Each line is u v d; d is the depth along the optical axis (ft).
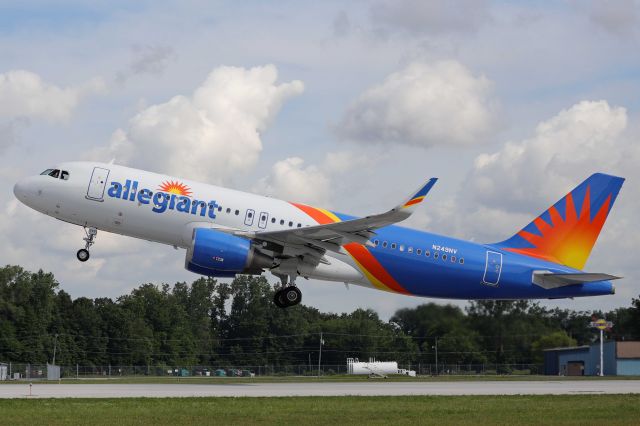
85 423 116.06
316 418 123.54
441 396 168.35
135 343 646.33
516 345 372.38
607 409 140.05
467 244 230.27
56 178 211.20
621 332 423.23
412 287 227.40
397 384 242.58
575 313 448.24
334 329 619.26
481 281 229.25
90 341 628.28
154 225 211.41
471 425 116.67
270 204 216.74
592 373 393.91
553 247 236.43
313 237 207.00
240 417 124.26
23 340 596.29
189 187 213.87
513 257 232.32
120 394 171.63
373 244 220.43
